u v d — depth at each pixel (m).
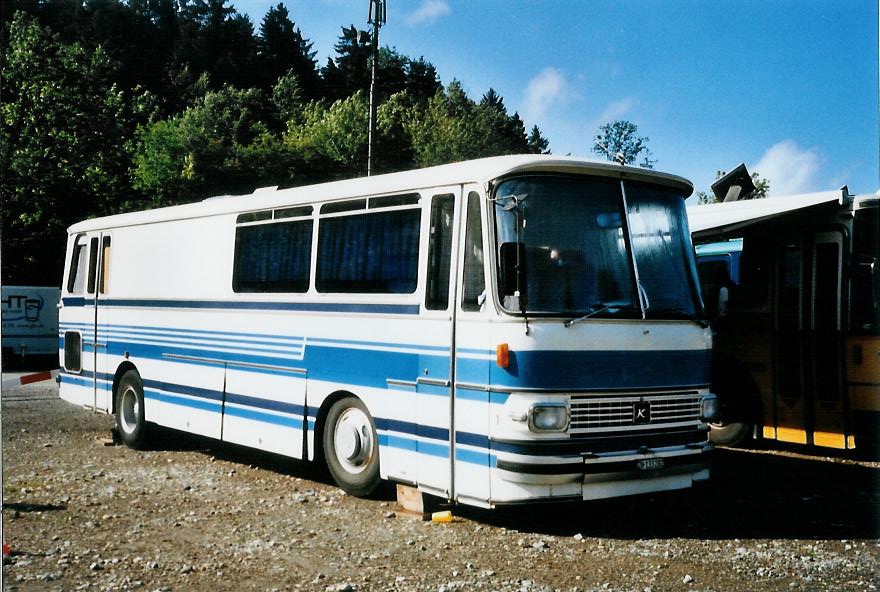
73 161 39.66
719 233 12.03
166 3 111.88
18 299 27.62
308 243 9.41
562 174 7.61
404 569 6.41
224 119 66.12
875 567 6.50
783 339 11.65
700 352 8.02
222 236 10.76
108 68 46.12
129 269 12.45
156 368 11.73
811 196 11.38
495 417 7.09
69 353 13.81
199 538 7.27
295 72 106.69
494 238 7.29
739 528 7.73
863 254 10.95
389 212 8.43
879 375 10.73
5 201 36.69
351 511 8.26
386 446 8.22
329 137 69.38
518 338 7.02
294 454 9.38
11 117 38.59
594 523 7.89
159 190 52.47
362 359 8.53
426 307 7.84
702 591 5.95
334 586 5.98
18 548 6.91
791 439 11.53
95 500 8.68
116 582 6.09
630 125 43.62
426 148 78.06
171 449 12.05
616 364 7.36
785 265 11.73
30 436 12.94
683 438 7.73
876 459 11.41
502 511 8.31
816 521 8.01
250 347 10.10
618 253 7.71
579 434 7.11
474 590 5.93
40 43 41.91
